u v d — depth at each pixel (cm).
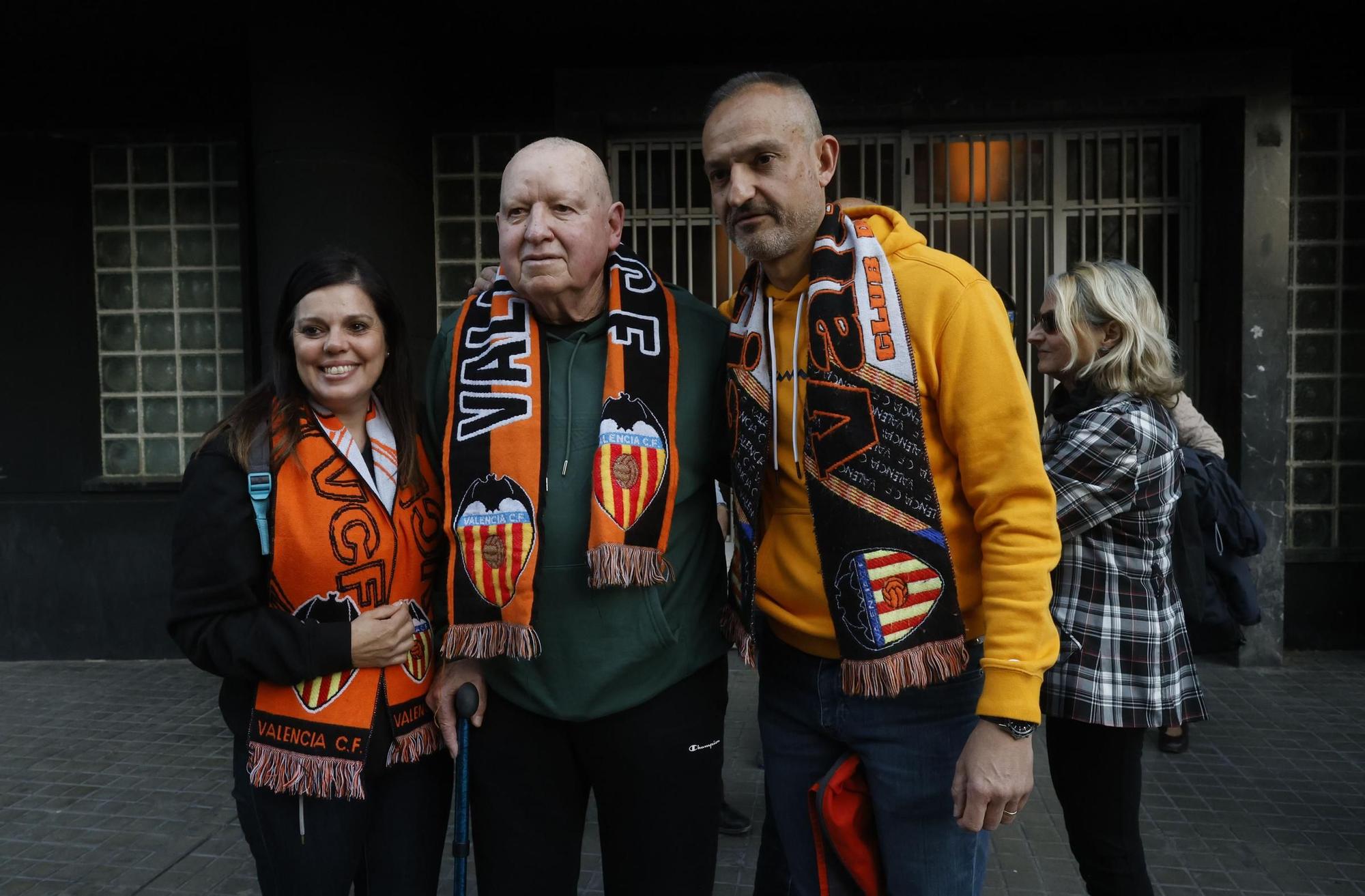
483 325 178
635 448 163
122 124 502
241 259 507
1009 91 462
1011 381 145
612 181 511
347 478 160
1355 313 496
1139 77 457
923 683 146
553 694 166
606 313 178
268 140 440
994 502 145
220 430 160
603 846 173
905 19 466
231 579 153
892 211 167
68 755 378
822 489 150
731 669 484
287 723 155
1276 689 442
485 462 165
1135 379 192
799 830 171
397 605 161
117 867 286
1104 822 184
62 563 510
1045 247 501
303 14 427
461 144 510
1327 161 490
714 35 486
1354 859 284
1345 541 504
